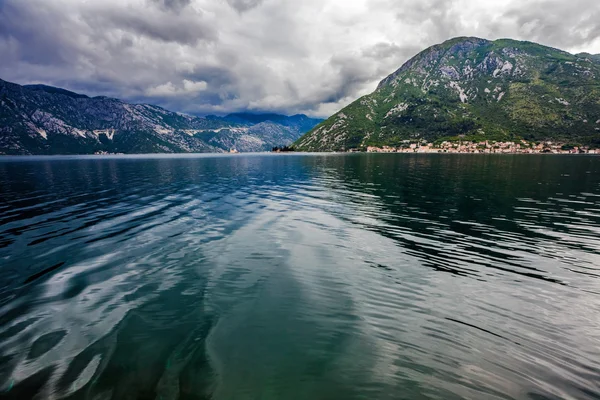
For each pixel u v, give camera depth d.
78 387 7.18
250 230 21.92
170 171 83.00
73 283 13.02
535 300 12.08
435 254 17.14
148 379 7.53
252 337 9.45
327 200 34.66
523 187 44.06
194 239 19.66
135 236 20.22
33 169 92.94
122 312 10.73
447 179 55.38
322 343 9.26
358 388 7.53
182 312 10.80
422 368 8.24
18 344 8.77
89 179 60.19
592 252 17.44
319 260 16.11
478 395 7.32
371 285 13.23
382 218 25.72
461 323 10.43
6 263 15.29
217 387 7.39
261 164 119.44
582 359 8.69
